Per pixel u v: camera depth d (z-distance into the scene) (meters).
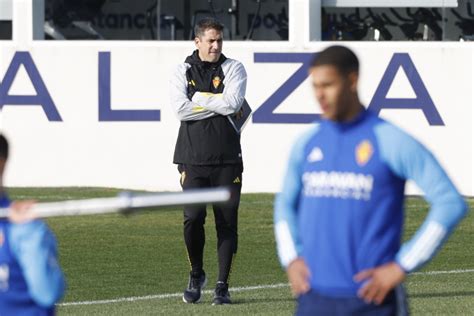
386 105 56.59
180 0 61.22
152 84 57.50
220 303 32.16
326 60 17.34
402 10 60.12
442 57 56.19
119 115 57.75
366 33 60.12
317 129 17.86
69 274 37.47
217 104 32.25
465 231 46.62
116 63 57.66
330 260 17.38
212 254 41.56
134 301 32.88
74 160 58.22
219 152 32.38
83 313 30.89
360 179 17.33
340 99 17.39
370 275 17.19
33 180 58.41
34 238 16.19
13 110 58.22
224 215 32.41
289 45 56.59
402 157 17.22
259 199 54.53
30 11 58.06
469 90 56.09
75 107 58.00
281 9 60.69
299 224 17.84
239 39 61.03
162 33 61.44
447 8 59.94
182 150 32.66
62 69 57.91
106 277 37.00
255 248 42.53
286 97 56.69
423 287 34.84
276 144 56.75
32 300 16.53
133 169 57.84
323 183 17.50
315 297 17.47
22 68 58.06
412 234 45.47
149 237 45.00
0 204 17.02
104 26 61.69
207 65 32.75
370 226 17.31
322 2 59.88
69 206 15.42
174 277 37.09
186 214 32.22
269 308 31.47
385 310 17.25
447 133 56.41
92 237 44.97
